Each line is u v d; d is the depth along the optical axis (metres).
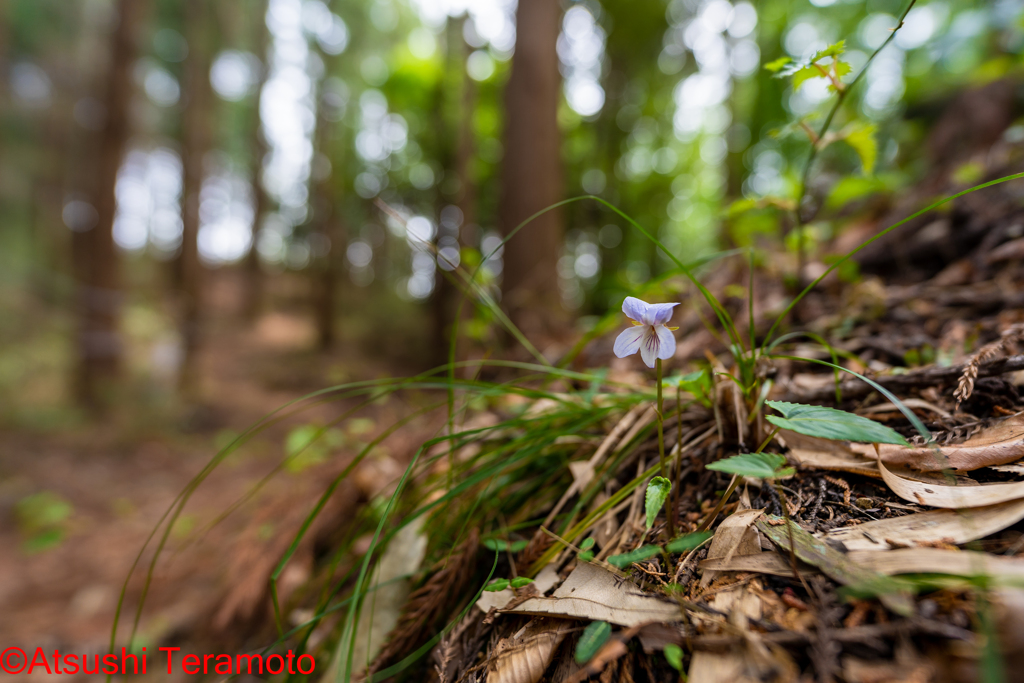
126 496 5.37
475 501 1.46
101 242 8.55
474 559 1.28
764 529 0.92
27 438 6.92
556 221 5.20
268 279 23.03
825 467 1.06
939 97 4.41
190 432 7.75
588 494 1.27
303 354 13.02
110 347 8.47
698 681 0.72
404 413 2.91
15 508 5.02
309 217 17.50
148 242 26.89
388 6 16.44
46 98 19.52
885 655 0.67
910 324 1.77
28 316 9.52
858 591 0.73
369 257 19.06
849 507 0.95
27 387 9.09
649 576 0.95
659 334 0.95
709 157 11.17
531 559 1.14
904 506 0.92
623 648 0.77
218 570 2.68
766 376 1.41
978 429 1.04
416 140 11.38
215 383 10.52
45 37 17.33
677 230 11.86
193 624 2.39
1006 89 3.70
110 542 4.20
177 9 14.90
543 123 5.26
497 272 5.25
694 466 1.24
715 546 0.94
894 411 1.22
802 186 1.70
